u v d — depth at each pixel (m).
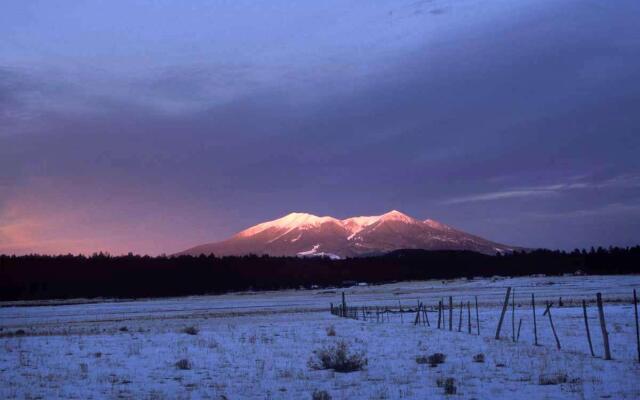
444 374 18.62
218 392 16.52
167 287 149.50
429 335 31.16
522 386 16.48
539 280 141.25
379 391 16.06
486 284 134.00
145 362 22.28
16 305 108.00
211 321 48.84
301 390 16.64
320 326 38.75
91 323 51.84
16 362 22.69
